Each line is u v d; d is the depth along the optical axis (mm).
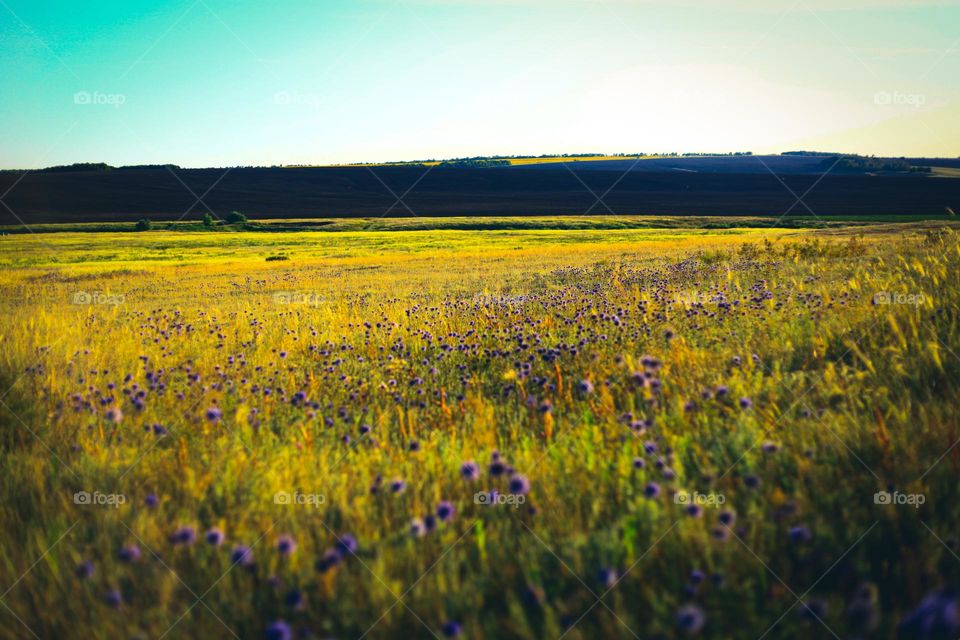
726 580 2078
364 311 11695
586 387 4043
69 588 2336
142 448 4004
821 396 3809
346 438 3822
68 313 13195
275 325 10062
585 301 9516
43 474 3545
